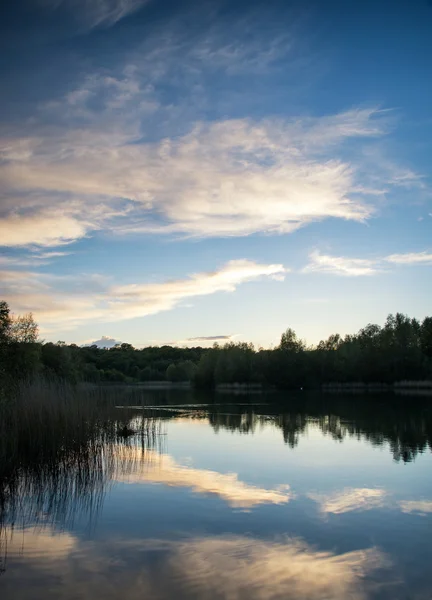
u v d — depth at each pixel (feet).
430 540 29.73
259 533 31.09
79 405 64.80
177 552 28.04
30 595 23.00
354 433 78.89
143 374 358.84
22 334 124.47
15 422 55.01
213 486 43.60
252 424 95.61
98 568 25.93
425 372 310.86
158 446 67.92
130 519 34.27
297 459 56.18
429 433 77.20
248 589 23.48
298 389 337.11
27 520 34.60
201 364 363.97
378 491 41.27
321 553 27.81
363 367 320.91
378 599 22.50
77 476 49.06
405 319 321.93
